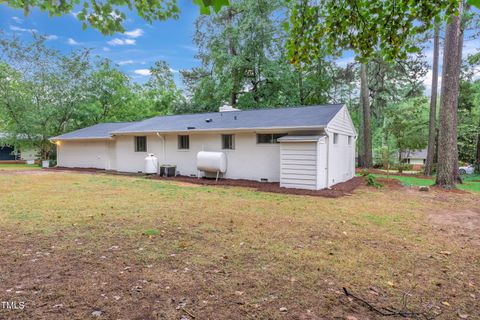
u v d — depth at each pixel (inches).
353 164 535.8
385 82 863.7
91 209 244.2
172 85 1197.7
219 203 278.4
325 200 301.4
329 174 390.3
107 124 758.5
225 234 179.3
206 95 837.2
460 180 492.7
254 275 122.7
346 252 151.9
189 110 892.6
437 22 107.7
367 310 97.6
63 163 727.1
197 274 122.6
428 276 125.2
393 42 116.1
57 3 104.7
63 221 203.9
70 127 867.4
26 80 776.9
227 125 450.0
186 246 156.6
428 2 104.9
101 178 481.7
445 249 159.0
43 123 785.6
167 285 112.5
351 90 940.6
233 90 794.2
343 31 121.8
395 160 802.8
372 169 711.7
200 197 312.0
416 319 93.2
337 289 111.9
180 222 205.6
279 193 343.6
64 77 807.7
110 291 107.1
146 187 382.9
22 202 272.1
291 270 128.3
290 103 761.6
